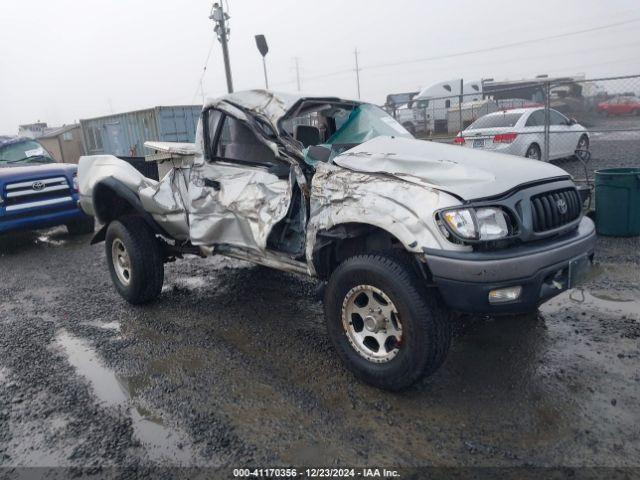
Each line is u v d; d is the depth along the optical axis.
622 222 6.15
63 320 4.77
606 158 12.09
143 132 19.58
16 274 6.65
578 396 3.02
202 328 4.36
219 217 4.03
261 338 4.09
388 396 3.13
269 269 5.99
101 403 3.24
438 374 3.36
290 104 3.75
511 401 3.01
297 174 3.48
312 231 3.37
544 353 3.55
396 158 3.27
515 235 2.87
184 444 2.78
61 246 8.27
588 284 4.80
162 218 4.56
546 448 2.59
